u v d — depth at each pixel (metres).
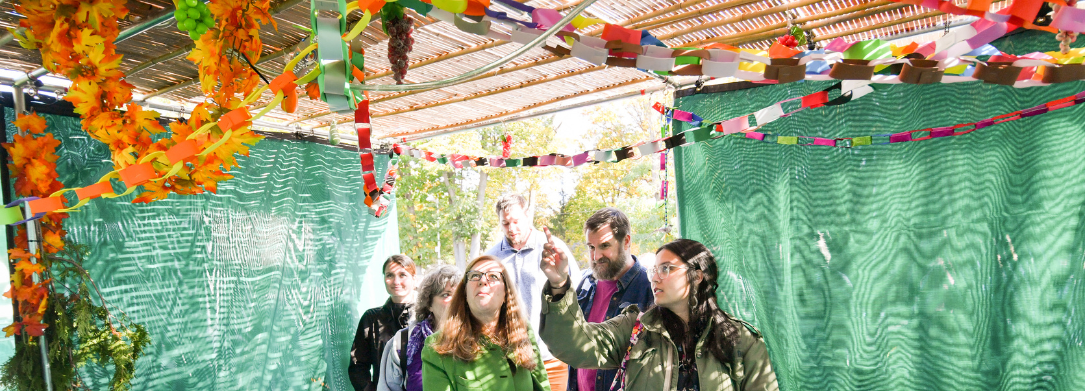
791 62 1.28
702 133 2.20
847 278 2.70
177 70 2.90
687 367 1.89
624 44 1.28
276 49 2.64
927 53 1.29
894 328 2.62
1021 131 2.38
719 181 2.98
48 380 2.46
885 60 1.26
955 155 2.49
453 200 14.84
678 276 1.89
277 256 3.69
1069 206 2.30
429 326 2.88
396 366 3.01
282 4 2.14
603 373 2.51
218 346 3.36
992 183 2.43
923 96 2.55
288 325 3.73
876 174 2.65
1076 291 2.30
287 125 3.96
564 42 1.31
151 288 3.13
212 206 3.40
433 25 2.49
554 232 16.12
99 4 1.82
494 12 1.25
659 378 1.89
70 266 2.73
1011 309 2.41
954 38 1.22
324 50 1.15
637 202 14.19
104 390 2.92
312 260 3.88
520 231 3.92
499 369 2.30
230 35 1.64
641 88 3.26
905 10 2.26
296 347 3.76
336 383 3.95
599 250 2.65
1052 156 2.33
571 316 1.94
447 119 3.90
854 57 1.30
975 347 2.47
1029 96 2.36
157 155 1.55
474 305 2.31
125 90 1.95
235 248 3.48
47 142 2.50
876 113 2.64
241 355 3.46
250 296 3.53
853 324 2.69
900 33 2.48
